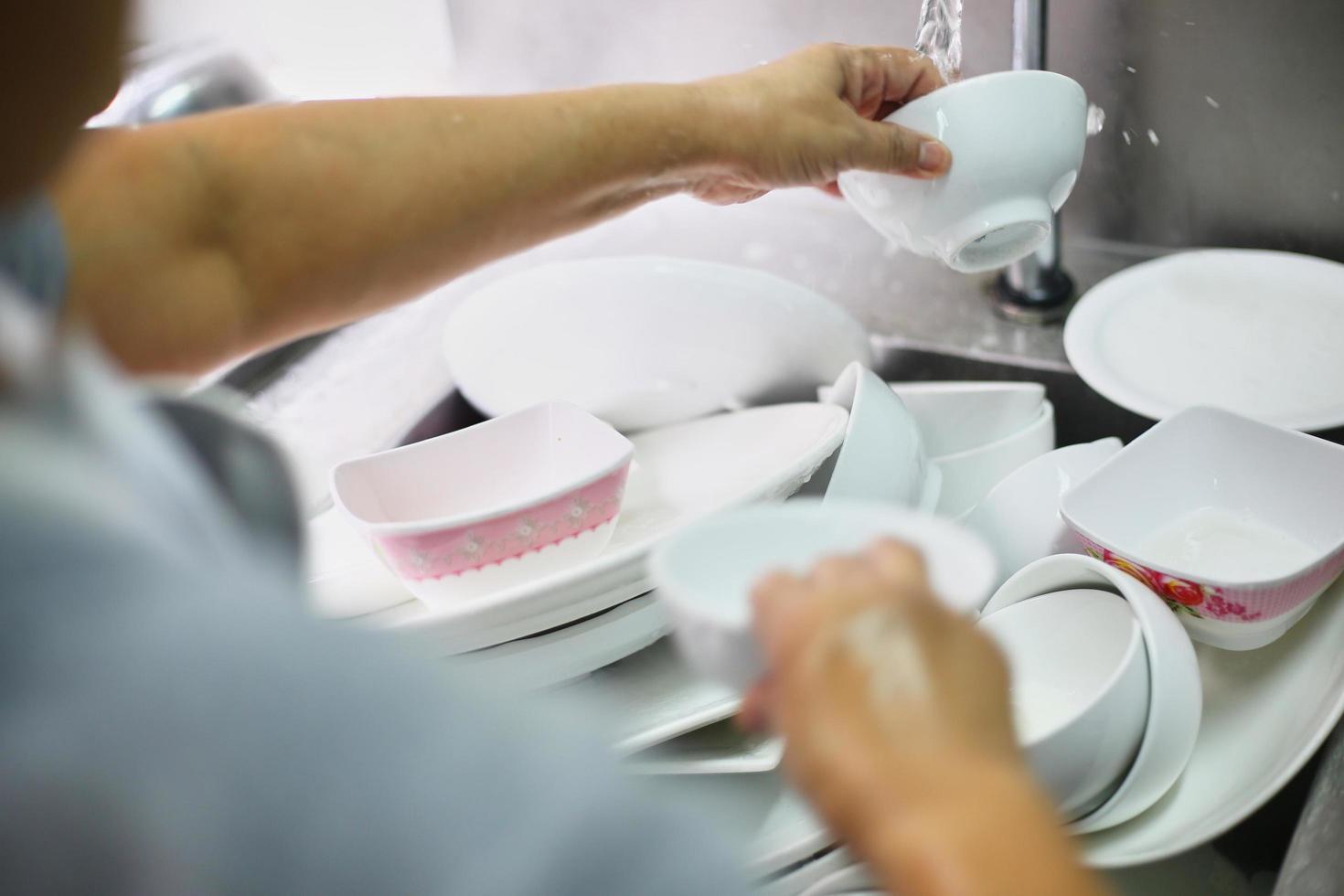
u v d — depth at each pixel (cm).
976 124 60
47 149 20
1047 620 64
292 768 17
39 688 16
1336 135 87
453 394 92
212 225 55
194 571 17
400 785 17
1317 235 91
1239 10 86
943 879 23
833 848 56
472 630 56
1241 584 58
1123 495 68
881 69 67
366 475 66
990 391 76
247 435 28
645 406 81
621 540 70
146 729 16
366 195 58
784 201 109
